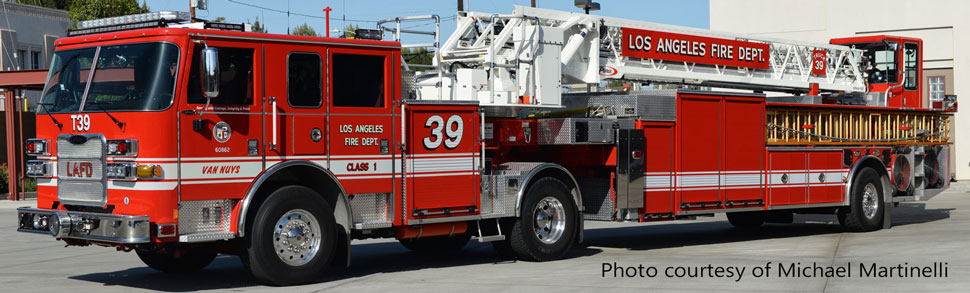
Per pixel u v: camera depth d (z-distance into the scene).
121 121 8.46
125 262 11.52
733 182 12.84
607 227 16.77
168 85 8.33
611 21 12.94
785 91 16.17
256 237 8.71
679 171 12.16
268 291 8.72
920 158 16.23
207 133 8.47
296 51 9.02
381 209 9.70
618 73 13.02
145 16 8.80
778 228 16.09
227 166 8.57
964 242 12.20
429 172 10.00
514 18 11.66
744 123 12.98
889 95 17.36
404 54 11.80
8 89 24.05
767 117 13.36
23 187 24.47
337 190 9.33
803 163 13.89
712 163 12.55
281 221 8.86
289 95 8.96
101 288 9.20
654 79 13.56
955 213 18.36
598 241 13.83
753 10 28.03
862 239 13.41
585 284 8.97
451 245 12.17
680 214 12.18
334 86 9.29
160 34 8.44
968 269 9.58
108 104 8.62
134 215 8.34
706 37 14.27
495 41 11.49
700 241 13.70
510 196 10.62
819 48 16.30
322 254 9.09
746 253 11.66
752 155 13.10
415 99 10.13
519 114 11.63
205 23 8.70
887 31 26.86
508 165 11.08
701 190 12.43
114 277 10.06
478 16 11.79
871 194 14.95
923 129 16.33
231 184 8.59
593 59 12.71
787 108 13.60
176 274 10.28
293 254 8.95
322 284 9.18
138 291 8.98
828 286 8.66
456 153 10.22
